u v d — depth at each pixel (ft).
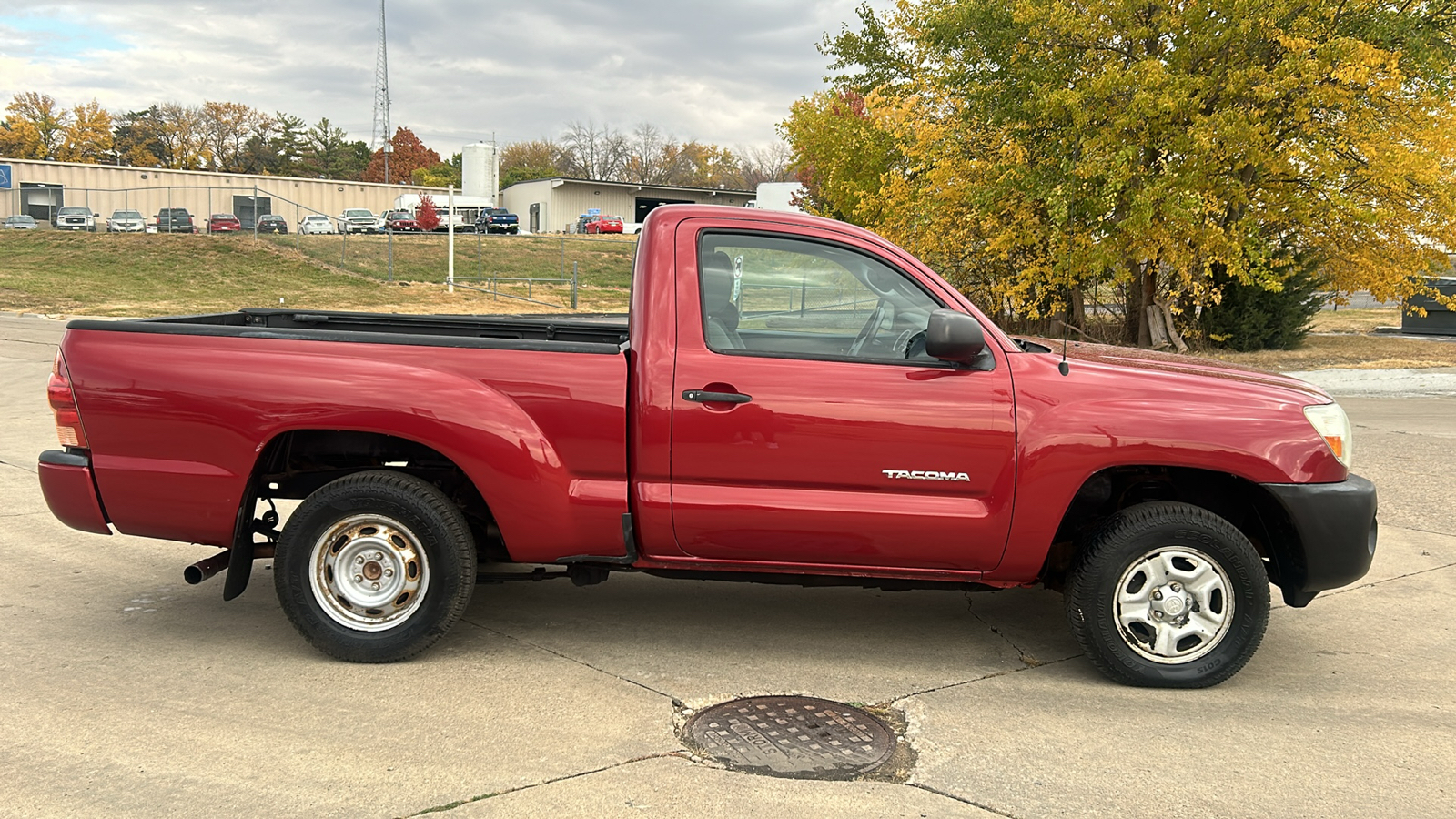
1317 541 13.28
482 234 188.75
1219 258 55.11
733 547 13.65
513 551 13.75
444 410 13.26
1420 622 16.66
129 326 13.87
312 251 132.67
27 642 14.39
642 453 13.41
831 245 13.75
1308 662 14.80
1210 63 54.24
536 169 358.64
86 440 13.73
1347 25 53.98
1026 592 18.25
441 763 11.00
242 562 14.03
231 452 13.50
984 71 60.80
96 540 19.84
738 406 13.23
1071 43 56.90
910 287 13.71
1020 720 12.49
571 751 11.35
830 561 13.67
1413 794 10.75
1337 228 59.47
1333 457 13.41
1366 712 12.99
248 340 13.66
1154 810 10.29
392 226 191.01
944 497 13.37
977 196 57.98
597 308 106.22
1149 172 54.44
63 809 9.84
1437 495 26.14
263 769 10.76
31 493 23.21
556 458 13.50
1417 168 52.80
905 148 67.46
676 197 243.60
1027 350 15.03
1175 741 11.97
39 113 328.90
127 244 124.88
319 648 13.85
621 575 18.67
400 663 13.92
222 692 12.83
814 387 13.20
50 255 118.73
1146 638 13.65
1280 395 13.69
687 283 13.58
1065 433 13.14
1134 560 13.38
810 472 13.28
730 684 13.44
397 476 13.69
